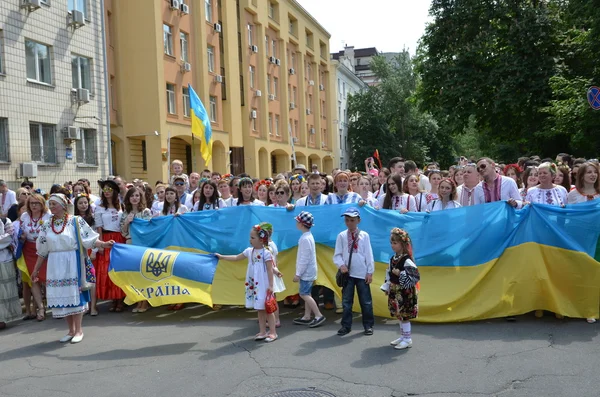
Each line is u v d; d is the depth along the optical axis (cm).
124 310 872
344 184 859
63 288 682
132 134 2395
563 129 2167
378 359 575
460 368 538
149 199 1013
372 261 686
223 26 3116
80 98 1917
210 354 617
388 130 6028
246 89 3519
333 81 5522
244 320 777
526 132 2689
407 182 864
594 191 758
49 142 1817
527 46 2573
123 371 573
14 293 801
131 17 2383
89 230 714
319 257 810
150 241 880
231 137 3153
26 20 1706
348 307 680
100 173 2047
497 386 490
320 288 870
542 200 771
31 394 519
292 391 496
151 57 2362
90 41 2011
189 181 1205
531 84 2553
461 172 1028
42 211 841
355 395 482
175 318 804
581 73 2577
